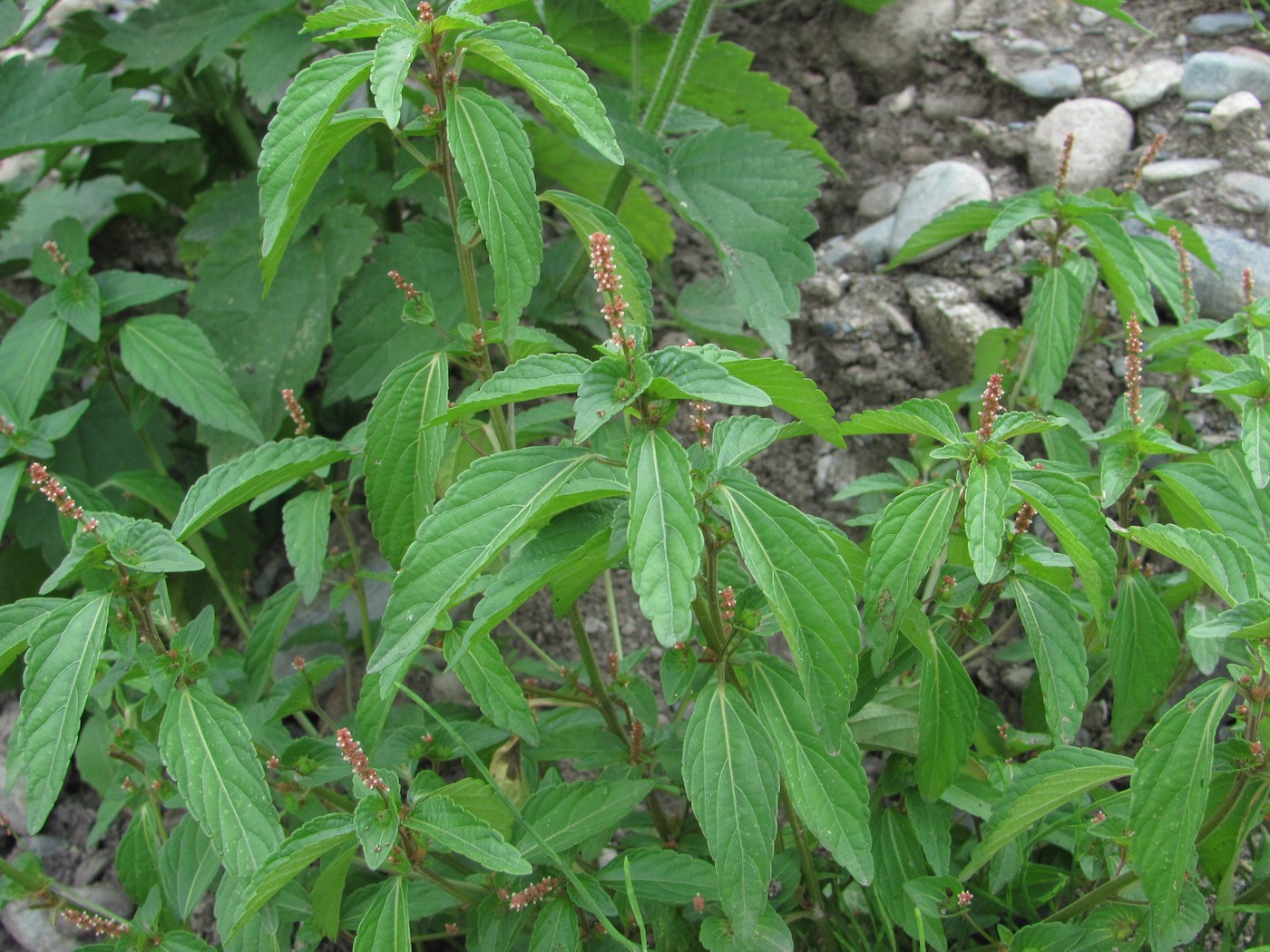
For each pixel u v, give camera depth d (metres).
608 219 0.44
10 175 0.81
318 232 0.62
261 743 0.45
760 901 0.35
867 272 0.65
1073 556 0.38
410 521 0.44
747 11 0.75
